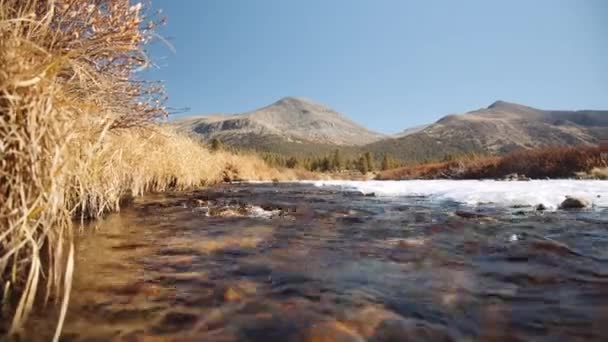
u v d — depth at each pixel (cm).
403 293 198
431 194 838
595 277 226
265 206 597
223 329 153
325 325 158
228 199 736
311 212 534
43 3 246
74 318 156
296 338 147
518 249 297
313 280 218
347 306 179
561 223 410
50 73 167
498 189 831
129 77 330
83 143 225
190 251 282
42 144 164
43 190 154
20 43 170
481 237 345
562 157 1798
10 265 160
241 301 183
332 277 224
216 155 1742
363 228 396
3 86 153
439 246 309
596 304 184
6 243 150
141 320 159
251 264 250
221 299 185
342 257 272
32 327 145
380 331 154
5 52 159
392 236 353
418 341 146
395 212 532
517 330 156
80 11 265
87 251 272
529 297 193
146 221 420
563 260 264
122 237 326
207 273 228
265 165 2634
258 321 161
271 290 200
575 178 1495
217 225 406
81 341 139
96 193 397
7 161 155
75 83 230
